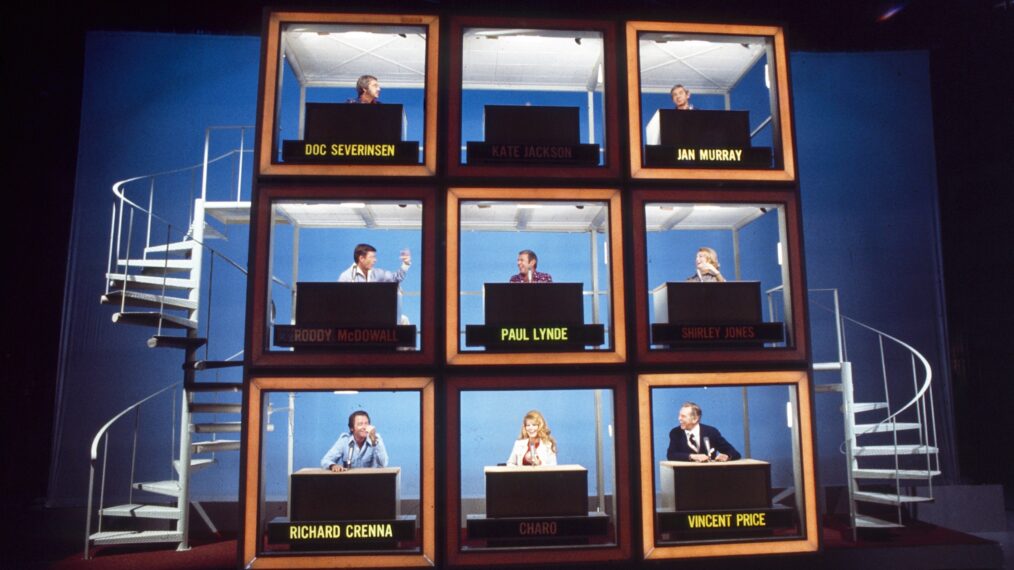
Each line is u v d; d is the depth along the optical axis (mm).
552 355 5492
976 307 8281
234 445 6562
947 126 8414
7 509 7301
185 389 6207
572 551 5289
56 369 7750
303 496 5371
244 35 7930
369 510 5363
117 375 7359
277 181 5562
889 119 8234
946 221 8359
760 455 7695
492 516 5398
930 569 5770
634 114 5809
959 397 8133
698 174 5781
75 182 7570
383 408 7566
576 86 6996
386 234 7887
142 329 7469
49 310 7922
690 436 6352
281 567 5148
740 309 5770
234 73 7871
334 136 5719
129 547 6207
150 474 7238
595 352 5520
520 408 7660
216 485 7340
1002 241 8328
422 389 5387
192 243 6613
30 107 8117
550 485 5457
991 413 8148
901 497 6270
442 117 5699
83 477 7156
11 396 7691
